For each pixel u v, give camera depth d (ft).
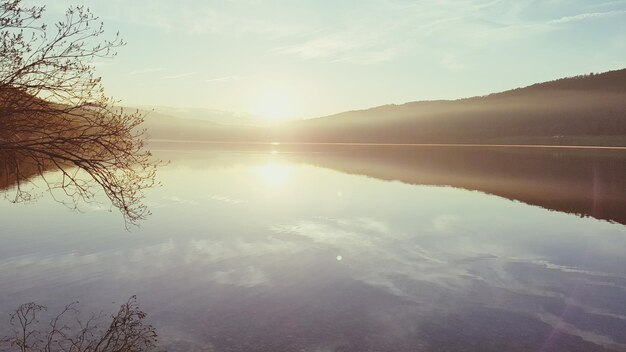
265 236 61.16
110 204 85.10
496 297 39.01
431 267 47.62
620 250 54.39
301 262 49.03
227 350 28.99
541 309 36.35
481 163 204.74
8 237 58.95
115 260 48.91
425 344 30.27
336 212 80.18
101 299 37.52
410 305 37.19
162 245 55.67
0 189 98.78
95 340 29.99
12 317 33.71
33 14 19.03
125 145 21.71
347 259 50.37
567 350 29.40
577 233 63.93
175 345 29.58
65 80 20.10
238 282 42.34
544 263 49.14
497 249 55.01
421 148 392.06
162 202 90.02
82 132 21.01
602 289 40.88
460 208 85.30
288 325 33.06
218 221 71.15
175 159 229.86
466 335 31.63
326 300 38.09
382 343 30.35
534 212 81.30
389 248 55.36
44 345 29.17
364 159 241.55
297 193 104.88
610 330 32.37
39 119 20.31
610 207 86.89
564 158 226.99
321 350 29.27
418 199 96.32
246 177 140.77
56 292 39.14
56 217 72.95
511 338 31.19
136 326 32.30
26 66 19.31
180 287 40.81
